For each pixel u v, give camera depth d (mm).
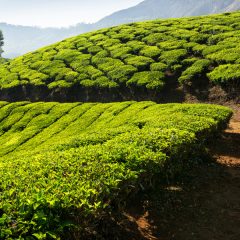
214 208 13250
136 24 72938
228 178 16438
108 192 9297
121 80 48406
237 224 12023
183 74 45719
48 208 7750
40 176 10250
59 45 70875
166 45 54969
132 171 10820
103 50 60500
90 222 8969
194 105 27531
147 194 13758
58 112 41875
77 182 9523
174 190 14727
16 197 8281
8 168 11656
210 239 11141
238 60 42844
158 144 14148
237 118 33406
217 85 42281
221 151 21109
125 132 17938
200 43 54156
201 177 16422
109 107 39062
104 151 12727
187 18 70938
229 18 62781
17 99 56469
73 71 56156
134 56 54750
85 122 36719
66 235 7805
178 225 12008
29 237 6898
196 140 17531
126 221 11781
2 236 6777
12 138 38281
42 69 59531
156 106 33531
